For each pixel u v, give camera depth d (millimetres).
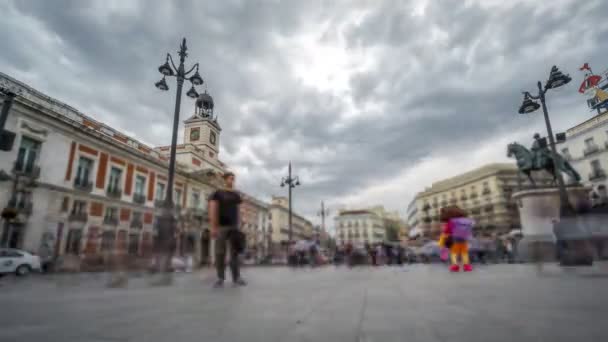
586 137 33031
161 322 1500
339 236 101125
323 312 1726
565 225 6906
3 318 1605
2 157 16438
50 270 12789
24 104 17375
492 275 4477
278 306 1949
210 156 37812
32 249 17234
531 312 1600
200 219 31375
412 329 1295
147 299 2322
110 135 23531
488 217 52875
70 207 19531
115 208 22672
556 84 10578
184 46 12633
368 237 97875
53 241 18203
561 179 9180
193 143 36938
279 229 69562
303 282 3947
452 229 6547
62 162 19312
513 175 52719
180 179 29859
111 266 4941
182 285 3695
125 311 1805
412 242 25891
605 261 6848
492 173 53438
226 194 4012
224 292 2797
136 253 5328
